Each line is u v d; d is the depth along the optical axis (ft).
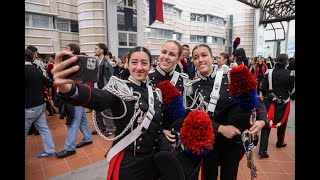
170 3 77.15
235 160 6.21
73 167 10.26
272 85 11.51
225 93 5.98
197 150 4.16
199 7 90.63
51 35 50.93
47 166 10.38
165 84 5.17
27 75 9.85
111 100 4.19
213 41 96.43
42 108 10.75
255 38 75.97
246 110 5.33
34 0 47.88
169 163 4.20
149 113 4.57
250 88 5.08
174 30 80.07
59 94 3.37
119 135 4.50
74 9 55.83
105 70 13.17
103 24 46.24
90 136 12.94
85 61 3.13
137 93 4.56
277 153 11.71
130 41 46.80
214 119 5.82
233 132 5.40
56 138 14.33
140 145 4.62
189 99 6.54
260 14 74.84
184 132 4.28
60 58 3.14
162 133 5.04
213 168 6.34
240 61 14.15
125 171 4.57
